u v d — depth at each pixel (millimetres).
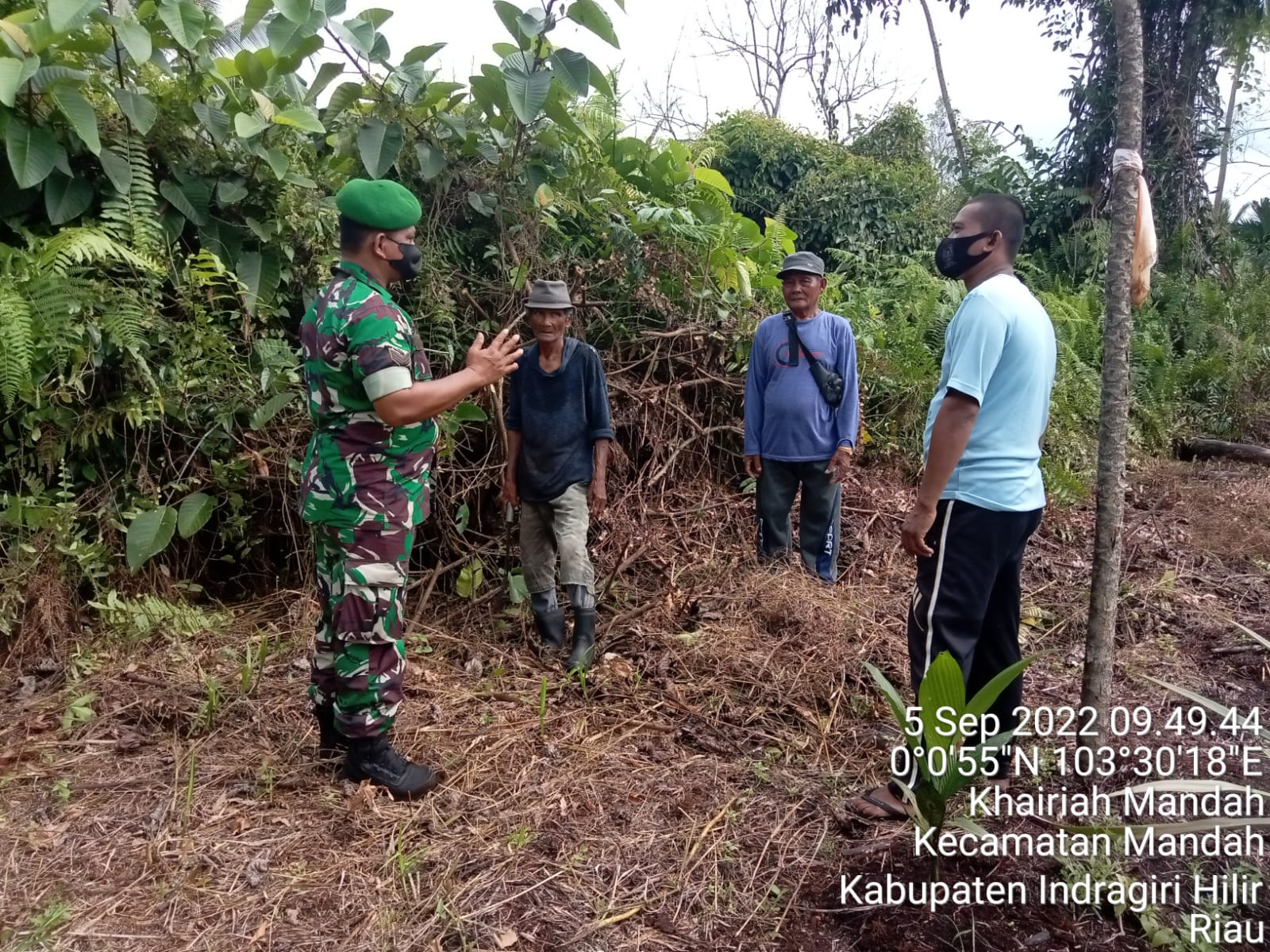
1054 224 10281
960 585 2285
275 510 3725
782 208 8109
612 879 2129
